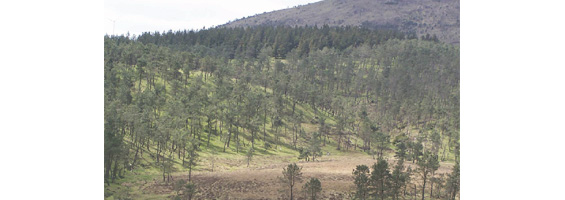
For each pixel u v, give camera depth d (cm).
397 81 16262
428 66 17050
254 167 9088
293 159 10469
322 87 17812
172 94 13638
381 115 14000
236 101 13975
